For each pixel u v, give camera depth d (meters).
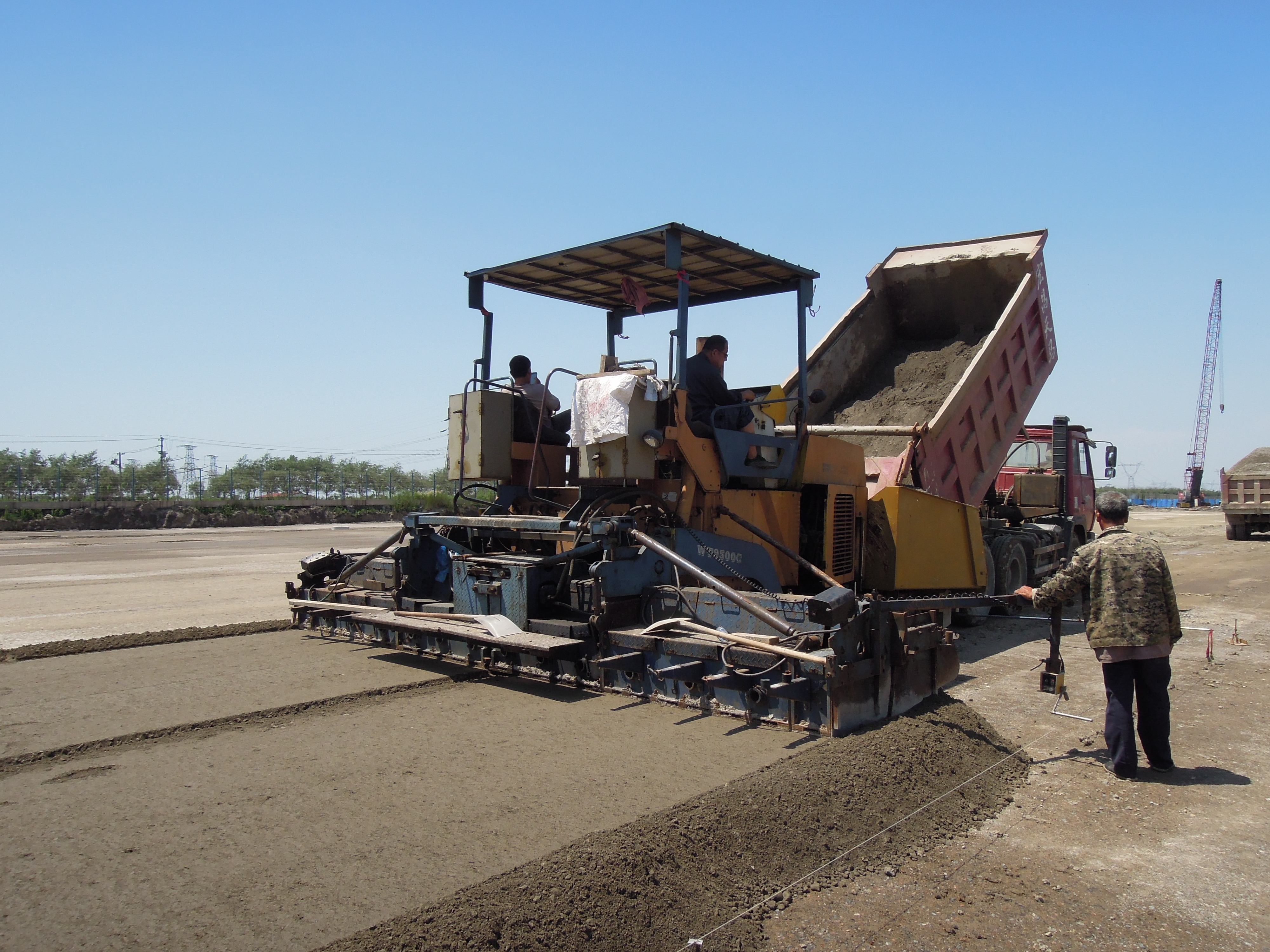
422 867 3.22
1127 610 4.74
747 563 6.80
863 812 3.86
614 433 6.11
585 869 3.02
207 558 19.39
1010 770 4.75
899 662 5.24
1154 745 4.79
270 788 4.10
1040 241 10.45
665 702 5.57
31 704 5.67
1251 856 3.74
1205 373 85.75
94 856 3.34
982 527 11.33
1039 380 11.46
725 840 3.41
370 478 57.00
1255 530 24.53
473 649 6.34
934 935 3.01
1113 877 3.51
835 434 9.85
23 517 35.94
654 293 8.29
